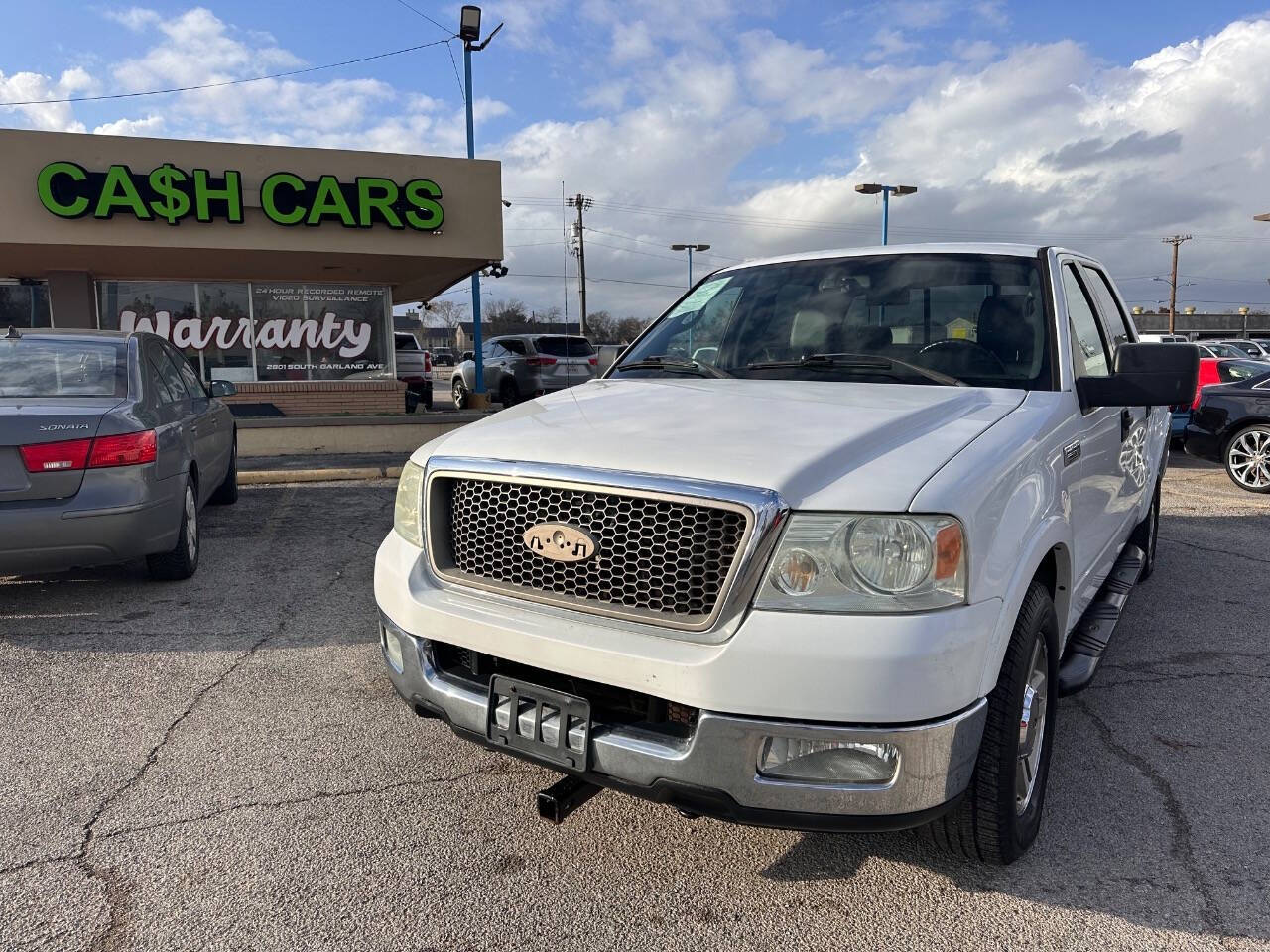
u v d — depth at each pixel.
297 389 15.36
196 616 5.07
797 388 3.09
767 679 2.07
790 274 3.99
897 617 2.07
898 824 2.13
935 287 3.58
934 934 2.38
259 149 12.16
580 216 44.97
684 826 2.92
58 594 5.49
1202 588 5.65
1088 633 3.58
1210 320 80.44
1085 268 4.10
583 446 2.46
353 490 9.66
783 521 2.11
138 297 14.58
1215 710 3.83
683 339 3.91
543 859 2.73
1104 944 2.33
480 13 15.69
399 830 2.89
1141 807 3.02
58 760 3.36
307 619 5.03
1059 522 2.69
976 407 2.83
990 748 2.37
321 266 13.77
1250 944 2.32
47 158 11.39
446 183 12.99
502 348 22.28
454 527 2.67
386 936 2.38
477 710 2.51
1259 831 2.87
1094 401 3.15
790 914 2.46
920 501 2.12
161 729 3.62
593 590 2.34
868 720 2.04
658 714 2.28
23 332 5.95
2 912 2.47
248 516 8.09
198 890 2.58
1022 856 2.73
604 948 2.33
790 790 2.12
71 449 4.68
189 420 6.09
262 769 3.30
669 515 2.22
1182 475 10.79
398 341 20.50
